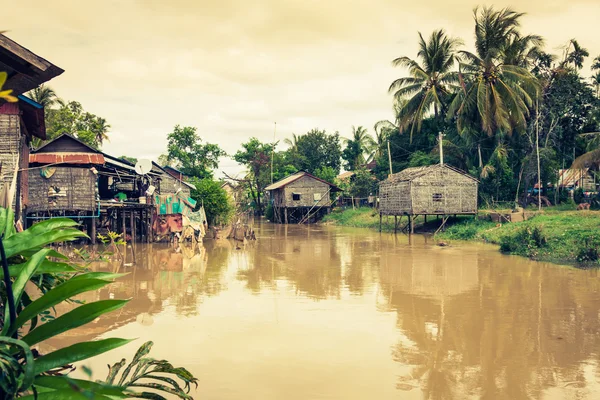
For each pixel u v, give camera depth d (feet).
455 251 75.87
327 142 216.33
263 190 203.62
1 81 4.87
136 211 96.53
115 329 32.96
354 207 171.53
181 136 190.08
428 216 128.77
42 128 55.42
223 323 34.73
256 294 44.75
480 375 25.55
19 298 7.66
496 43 112.98
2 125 49.19
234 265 63.46
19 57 15.38
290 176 172.86
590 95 121.49
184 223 95.20
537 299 42.09
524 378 25.13
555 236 71.26
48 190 77.25
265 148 210.59
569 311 37.96
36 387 6.89
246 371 25.72
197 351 28.76
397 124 142.72
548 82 122.11
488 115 108.88
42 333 7.16
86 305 7.15
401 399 22.63
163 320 35.40
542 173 115.03
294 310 38.65
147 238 90.43
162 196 94.79
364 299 42.75
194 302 41.34
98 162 79.15
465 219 110.93
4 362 6.52
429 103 126.11
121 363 9.53
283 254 75.72
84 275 7.89
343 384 24.21
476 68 115.96
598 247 61.67
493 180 118.01
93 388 6.08
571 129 124.88
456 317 36.58
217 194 125.80
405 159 153.89
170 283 50.03
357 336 31.99
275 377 24.99
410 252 75.92
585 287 46.60
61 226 9.11
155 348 29.14
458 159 129.39
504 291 45.50
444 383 24.48
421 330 33.24
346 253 76.18
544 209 108.78
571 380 24.88
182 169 188.55
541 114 119.85
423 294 44.70
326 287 48.19
